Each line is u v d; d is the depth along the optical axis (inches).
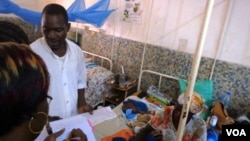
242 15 69.2
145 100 80.6
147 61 92.0
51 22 45.6
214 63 76.2
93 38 106.5
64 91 51.0
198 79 80.7
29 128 16.0
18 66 13.9
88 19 90.8
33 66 14.9
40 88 15.4
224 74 75.5
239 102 74.4
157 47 88.1
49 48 49.0
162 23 85.4
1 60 13.6
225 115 66.5
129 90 91.0
